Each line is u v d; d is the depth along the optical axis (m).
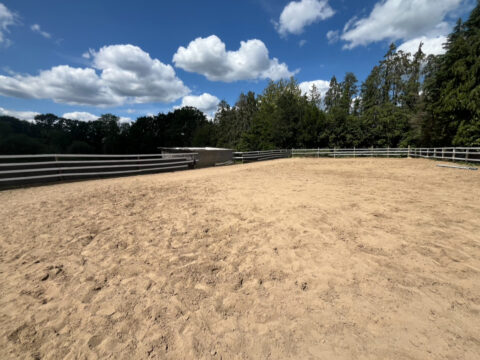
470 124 16.70
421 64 36.97
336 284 2.54
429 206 5.17
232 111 53.84
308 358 1.69
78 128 70.81
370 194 6.48
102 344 1.85
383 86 42.34
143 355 1.76
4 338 1.90
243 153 20.70
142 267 2.96
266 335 1.91
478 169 11.01
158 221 4.55
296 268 2.88
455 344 1.75
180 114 64.62
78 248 3.45
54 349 1.81
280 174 11.38
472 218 4.34
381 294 2.34
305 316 2.09
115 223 4.43
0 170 7.84
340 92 51.78
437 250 3.19
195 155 16.44
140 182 9.20
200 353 1.77
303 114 34.75
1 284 2.61
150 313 2.18
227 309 2.22
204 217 4.77
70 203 5.81
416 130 26.77
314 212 4.95
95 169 10.66
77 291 2.50
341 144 32.91
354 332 1.90
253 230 4.07
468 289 2.37
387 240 3.54
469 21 20.06
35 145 41.50
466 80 16.89
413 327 1.92
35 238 3.78
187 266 2.97
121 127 77.56
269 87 42.84
